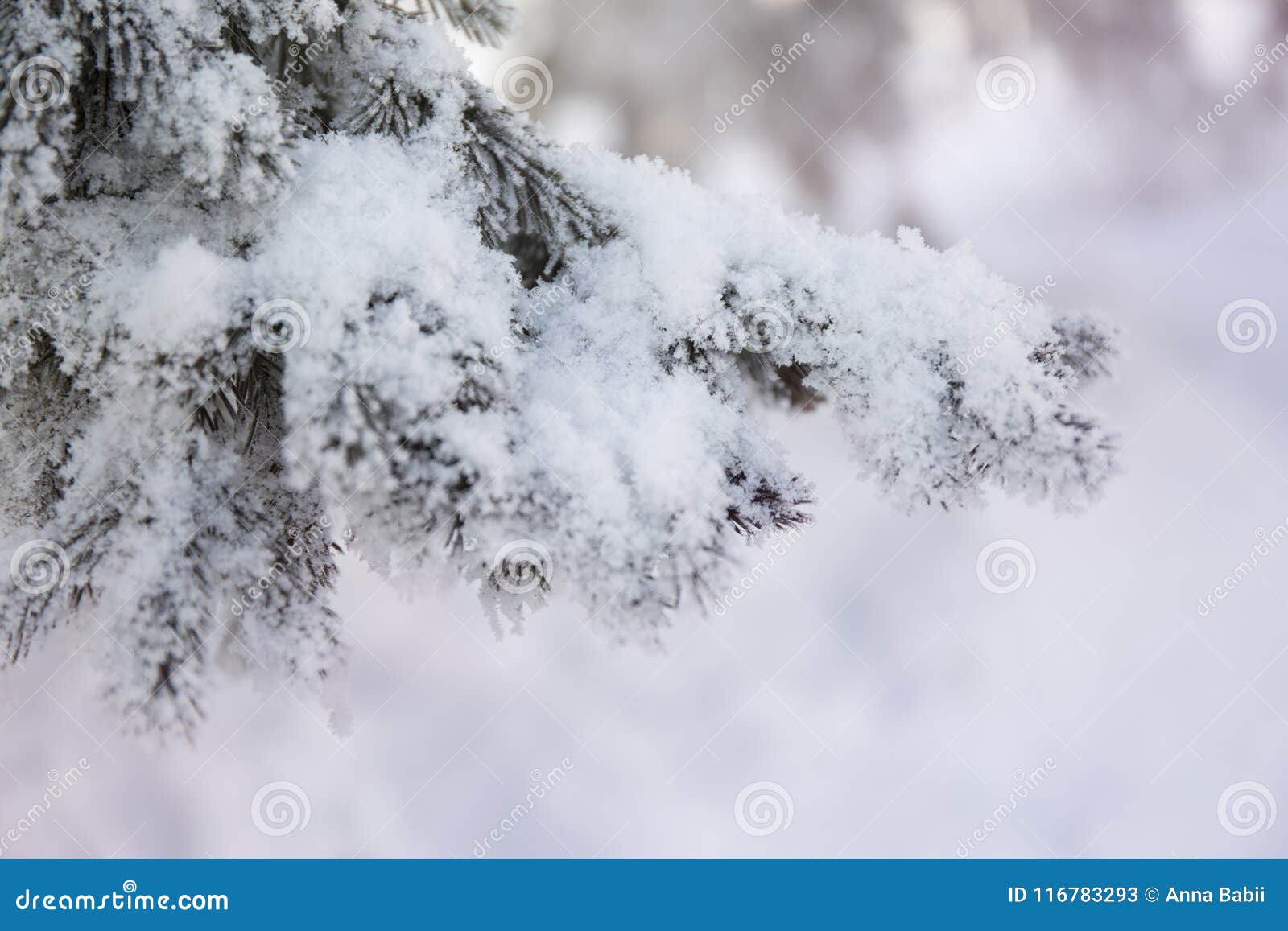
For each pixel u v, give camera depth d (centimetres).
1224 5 203
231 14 118
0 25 116
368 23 121
